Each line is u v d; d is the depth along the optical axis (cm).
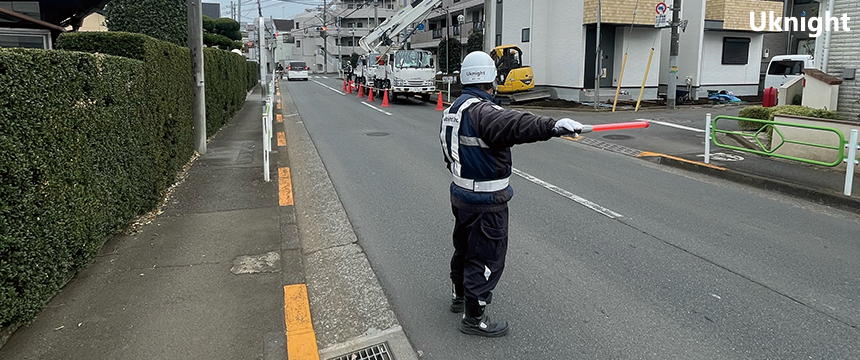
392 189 796
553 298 429
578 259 509
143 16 995
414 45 5191
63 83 396
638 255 518
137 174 588
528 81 2084
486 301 364
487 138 325
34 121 350
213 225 593
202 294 420
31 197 346
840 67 1076
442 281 470
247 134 1325
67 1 1118
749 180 813
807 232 588
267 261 491
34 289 355
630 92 2173
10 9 1052
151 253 505
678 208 685
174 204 675
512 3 2386
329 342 376
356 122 1642
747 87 2472
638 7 2016
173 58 772
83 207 434
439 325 394
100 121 472
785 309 404
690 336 367
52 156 377
